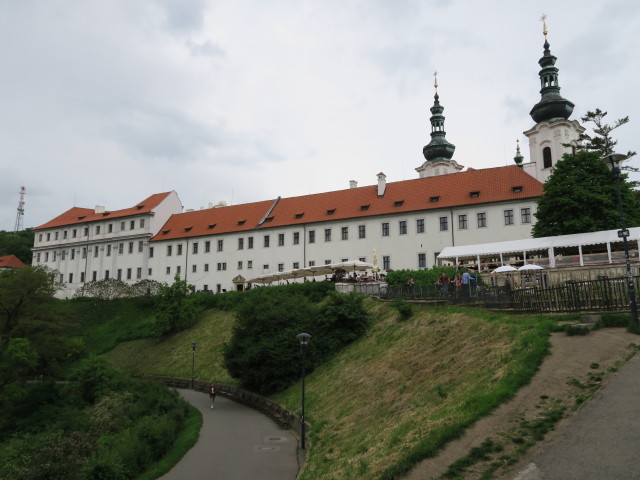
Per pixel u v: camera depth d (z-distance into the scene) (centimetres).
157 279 7269
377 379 2286
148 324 5775
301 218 6372
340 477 1365
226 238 6800
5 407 3362
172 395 3183
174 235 7294
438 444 1204
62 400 3397
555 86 5559
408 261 5506
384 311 3350
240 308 3644
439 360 2044
